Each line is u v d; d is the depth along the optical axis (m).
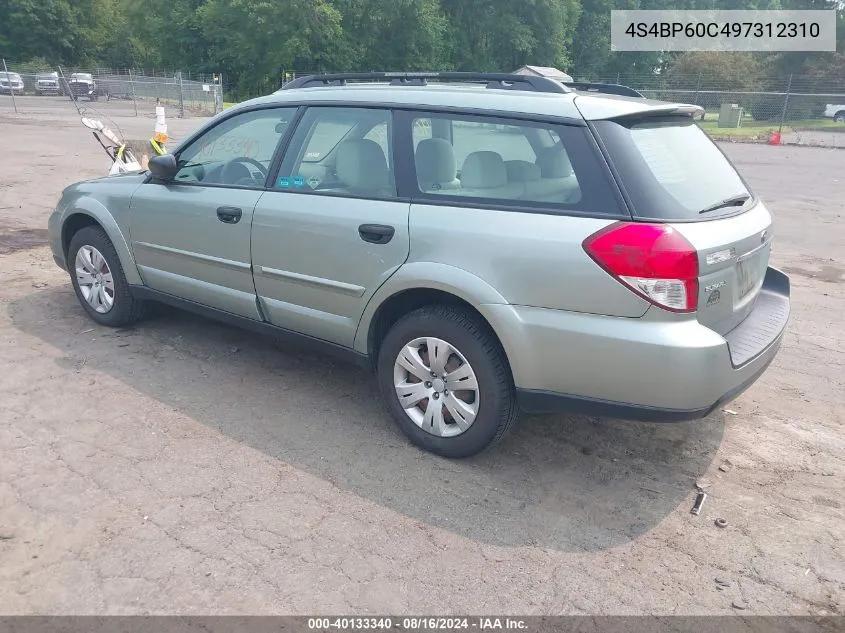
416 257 3.51
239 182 4.38
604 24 63.47
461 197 3.48
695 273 2.99
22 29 60.69
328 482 3.44
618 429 4.08
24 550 2.87
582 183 3.18
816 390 4.70
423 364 3.64
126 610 2.59
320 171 4.01
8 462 3.47
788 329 5.90
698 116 3.88
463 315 3.47
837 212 11.89
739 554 3.04
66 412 3.98
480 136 3.49
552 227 3.17
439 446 3.66
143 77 41.91
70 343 4.96
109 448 3.64
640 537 3.13
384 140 3.78
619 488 3.50
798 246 9.16
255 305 4.33
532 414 4.23
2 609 2.57
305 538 3.02
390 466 3.60
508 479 3.53
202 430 3.87
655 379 3.02
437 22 51.41
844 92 52.06
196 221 4.46
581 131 3.24
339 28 48.19
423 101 3.71
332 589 2.74
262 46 49.41
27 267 6.82
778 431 4.12
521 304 3.23
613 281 3.02
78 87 38.03
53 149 16.27
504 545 3.04
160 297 4.93
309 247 3.91
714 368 3.03
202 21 50.78
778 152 24.05
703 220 3.16
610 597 2.76
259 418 4.04
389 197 3.68
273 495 3.31
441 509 3.26
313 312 4.03
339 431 3.93
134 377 4.48
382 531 3.09
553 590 2.79
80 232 5.23
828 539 3.15
